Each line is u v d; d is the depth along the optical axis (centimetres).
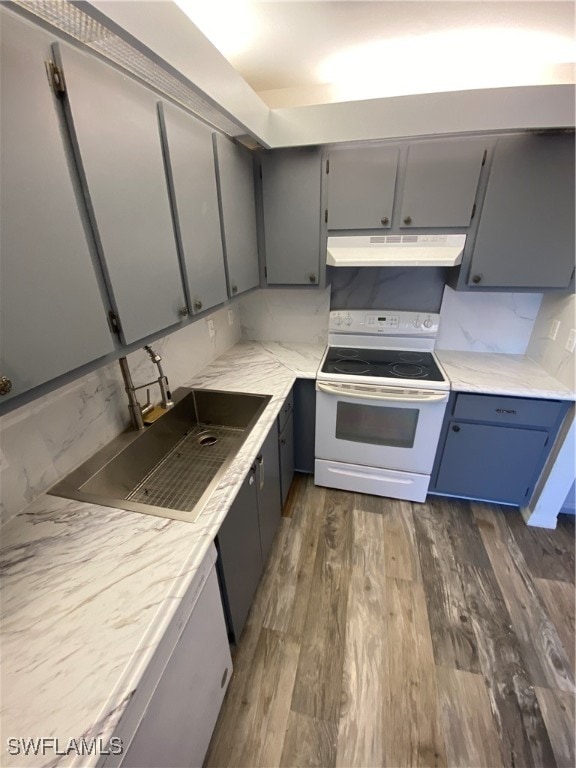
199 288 132
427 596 165
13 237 62
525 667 138
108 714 57
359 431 208
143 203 97
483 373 195
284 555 187
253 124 138
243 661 140
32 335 68
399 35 127
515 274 171
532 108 139
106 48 79
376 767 112
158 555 85
